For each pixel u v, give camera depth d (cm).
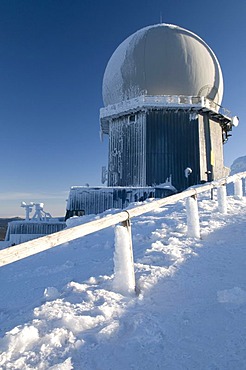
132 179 2583
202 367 212
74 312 293
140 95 2653
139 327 262
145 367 213
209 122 2730
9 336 248
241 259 445
